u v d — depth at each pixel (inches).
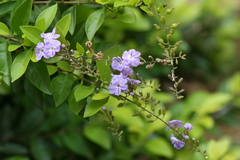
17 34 18.7
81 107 18.8
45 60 18.5
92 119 24.9
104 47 20.1
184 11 30.5
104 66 18.5
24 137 25.7
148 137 26.0
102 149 26.0
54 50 17.8
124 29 27.6
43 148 25.3
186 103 27.6
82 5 20.2
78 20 20.0
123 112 24.2
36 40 18.2
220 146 21.6
